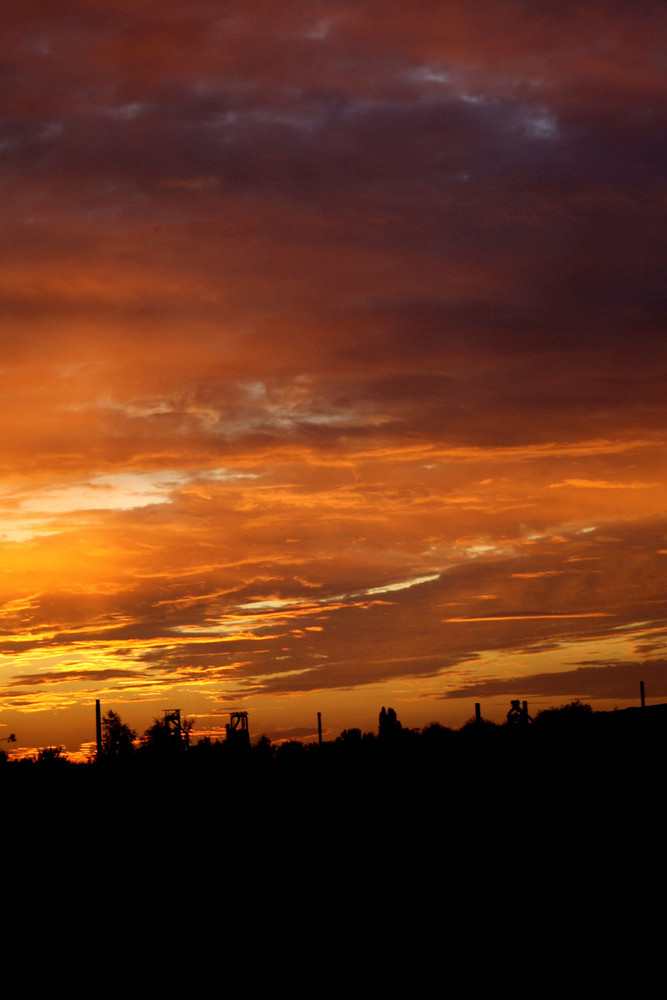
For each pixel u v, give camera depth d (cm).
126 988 1453
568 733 5788
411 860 2573
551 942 1578
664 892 1905
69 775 6331
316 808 4169
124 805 4759
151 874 2627
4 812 4559
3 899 2311
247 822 3838
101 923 1969
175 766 6625
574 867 2273
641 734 5344
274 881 2389
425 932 1709
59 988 1473
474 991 1334
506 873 2262
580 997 1283
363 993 1352
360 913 1919
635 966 1409
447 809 3706
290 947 1659
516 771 4719
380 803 4138
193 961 1600
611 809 3288
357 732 7850
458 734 6531
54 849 3253
